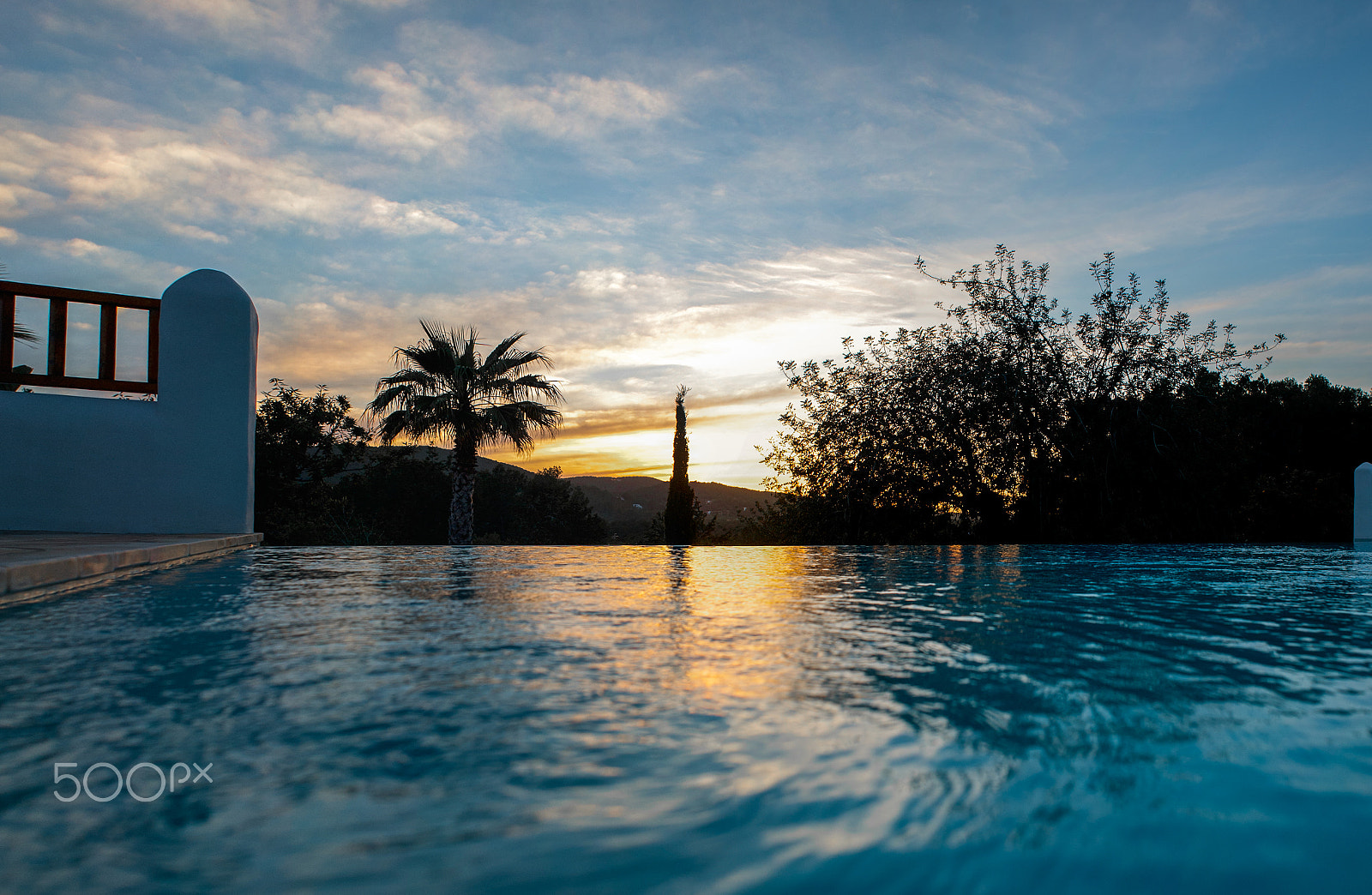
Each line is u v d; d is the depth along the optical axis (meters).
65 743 1.06
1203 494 11.98
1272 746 1.09
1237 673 1.59
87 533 5.60
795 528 14.65
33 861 0.71
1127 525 12.18
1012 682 1.49
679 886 0.66
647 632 2.04
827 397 13.34
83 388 5.77
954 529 13.24
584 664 1.62
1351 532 14.00
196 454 5.98
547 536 44.78
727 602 2.75
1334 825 0.82
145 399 6.14
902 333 13.02
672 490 19.33
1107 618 2.41
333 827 0.78
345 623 2.15
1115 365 12.38
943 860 0.72
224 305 6.12
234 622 2.17
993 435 12.33
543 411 14.78
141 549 3.80
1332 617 2.46
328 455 22.59
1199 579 3.95
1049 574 4.23
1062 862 0.72
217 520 6.01
